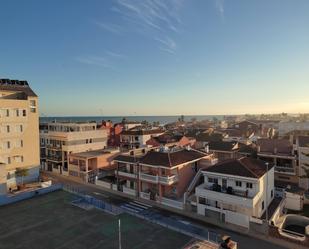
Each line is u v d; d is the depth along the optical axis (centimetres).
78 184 5853
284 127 11756
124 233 2689
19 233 2697
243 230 3409
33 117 6334
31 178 6234
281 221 3584
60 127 8031
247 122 13725
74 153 6800
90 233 2689
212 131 11294
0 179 4291
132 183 5103
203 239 2588
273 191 4228
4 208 3397
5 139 5841
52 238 2589
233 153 6238
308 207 4150
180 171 4594
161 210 4159
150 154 4959
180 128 15250
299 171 5088
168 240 2545
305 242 2978
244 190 3691
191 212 4041
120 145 9638
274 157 5566
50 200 3706
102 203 3575
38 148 6419
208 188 3962
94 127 8231
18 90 6438
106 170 6297
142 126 12525
